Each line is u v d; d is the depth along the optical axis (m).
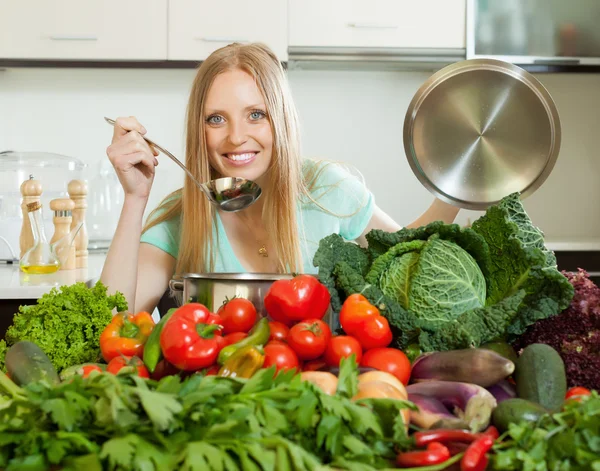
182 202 1.95
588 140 3.89
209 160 1.84
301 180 1.96
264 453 0.72
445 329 1.11
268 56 1.84
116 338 1.11
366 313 1.10
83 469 0.72
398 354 1.05
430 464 0.77
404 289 1.20
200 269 1.89
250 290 1.23
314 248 2.01
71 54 3.32
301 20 3.36
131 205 1.81
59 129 3.73
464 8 3.38
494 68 1.64
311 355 1.05
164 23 3.33
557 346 1.11
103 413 0.74
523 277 1.19
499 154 1.69
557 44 3.41
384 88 3.81
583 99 3.88
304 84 3.80
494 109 1.67
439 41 3.39
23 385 1.00
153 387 0.80
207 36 3.33
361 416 0.78
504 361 0.96
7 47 3.30
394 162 3.83
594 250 3.31
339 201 2.07
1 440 0.74
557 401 0.94
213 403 0.77
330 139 3.82
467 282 1.18
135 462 0.70
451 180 1.72
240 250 1.94
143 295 1.94
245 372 0.96
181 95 3.75
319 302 1.15
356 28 3.37
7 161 2.98
